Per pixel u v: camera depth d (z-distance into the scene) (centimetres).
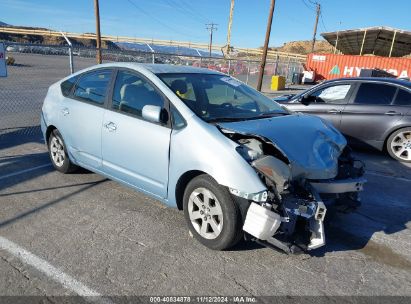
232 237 319
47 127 517
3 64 685
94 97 447
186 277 298
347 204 363
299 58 5500
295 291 288
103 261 314
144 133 374
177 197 361
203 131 333
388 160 697
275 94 2091
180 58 1761
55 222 379
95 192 459
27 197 438
